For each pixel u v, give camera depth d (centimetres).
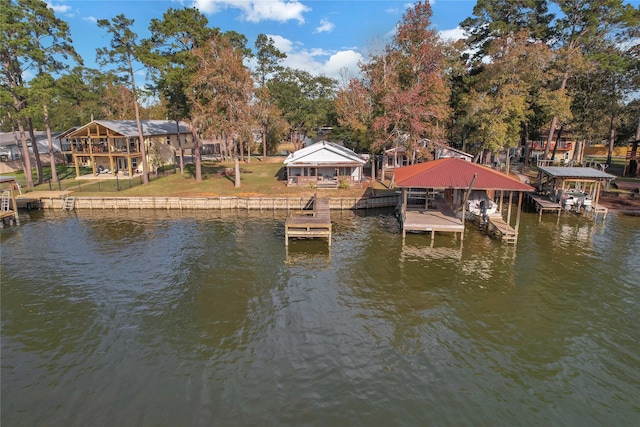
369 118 4531
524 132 6138
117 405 1213
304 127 7819
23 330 1641
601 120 5425
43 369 1386
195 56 3928
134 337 1588
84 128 4778
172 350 1497
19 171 5594
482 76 4741
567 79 5062
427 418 1162
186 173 5184
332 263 2398
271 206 3866
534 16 4966
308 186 4353
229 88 3969
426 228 2741
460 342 1552
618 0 4266
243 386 1295
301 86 7844
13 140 6078
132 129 5075
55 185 4494
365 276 2200
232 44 4719
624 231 3023
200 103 4125
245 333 1614
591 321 1712
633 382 1321
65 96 4150
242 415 1171
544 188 4069
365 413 1180
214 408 1198
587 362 1427
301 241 2830
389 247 2695
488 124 4397
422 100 4006
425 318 1738
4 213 3189
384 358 1445
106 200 3878
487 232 3022
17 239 2884
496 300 1905
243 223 3359
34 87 3731
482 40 5388
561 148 6781
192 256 2522
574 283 2094
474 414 1179
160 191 4172
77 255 2542
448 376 1348
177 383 1311
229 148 7781
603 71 4875
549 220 3372
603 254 2525
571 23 4694
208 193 4112
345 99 5291
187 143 6412
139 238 2909
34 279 2155
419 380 1327
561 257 2477
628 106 5622
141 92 4128
